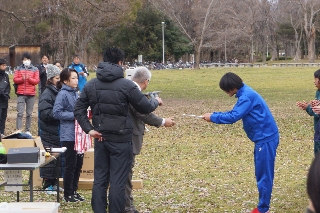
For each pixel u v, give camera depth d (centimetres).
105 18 4191
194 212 659
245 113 597
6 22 4988
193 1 6656
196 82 3509
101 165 568
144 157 1037
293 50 9875
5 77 1227
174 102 2236
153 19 6650
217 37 6969
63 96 669
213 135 1305
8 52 4009
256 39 8288
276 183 807
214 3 6103
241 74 4444
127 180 612
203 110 1900
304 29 7600
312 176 195
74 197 703
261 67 5975
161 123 599
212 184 808
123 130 552
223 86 611
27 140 630
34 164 560
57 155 632
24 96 1309
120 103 546
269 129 604
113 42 6481
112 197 550
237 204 693
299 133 1320
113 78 548
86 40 5225
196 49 6138
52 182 743
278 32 8494
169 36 6825
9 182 609
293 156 1030
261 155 603
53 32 5188
